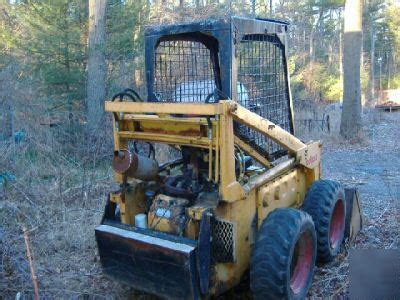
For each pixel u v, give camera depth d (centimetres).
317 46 3562
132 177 385
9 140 785
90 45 979
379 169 983
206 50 410
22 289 417
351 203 519
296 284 381
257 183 371
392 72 4253
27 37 1073
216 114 324
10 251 470
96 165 821
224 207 348
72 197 662
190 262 325
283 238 345
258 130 371
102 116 941
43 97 959
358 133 1363
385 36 4353
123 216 388
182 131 356
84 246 517
